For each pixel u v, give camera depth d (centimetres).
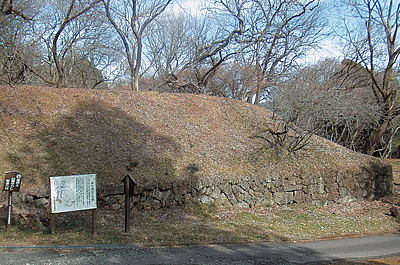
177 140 1231
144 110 1369
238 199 1061
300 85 1395
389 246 775
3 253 542
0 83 1488
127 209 706
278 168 1208
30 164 877
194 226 810
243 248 680
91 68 2536
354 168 1315
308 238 807
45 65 2267
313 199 1190
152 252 605
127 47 1789
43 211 772
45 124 1064
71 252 568
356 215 1083
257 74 2248
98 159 979
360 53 2147
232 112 1595
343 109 1427
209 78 2250
